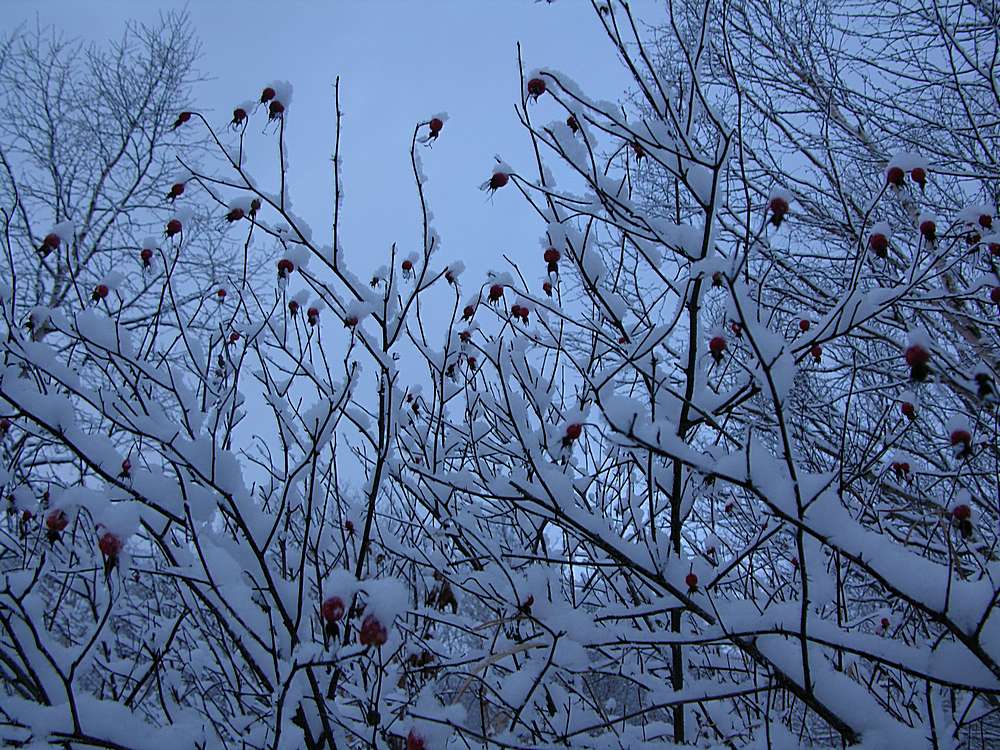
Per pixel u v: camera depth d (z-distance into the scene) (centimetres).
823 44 535
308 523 223
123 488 215
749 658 290
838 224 519
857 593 393
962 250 407
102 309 695
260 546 235
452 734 226
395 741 274
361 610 212
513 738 215
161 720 323
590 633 208
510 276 283
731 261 204
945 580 177
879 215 505
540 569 227
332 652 181
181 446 227
